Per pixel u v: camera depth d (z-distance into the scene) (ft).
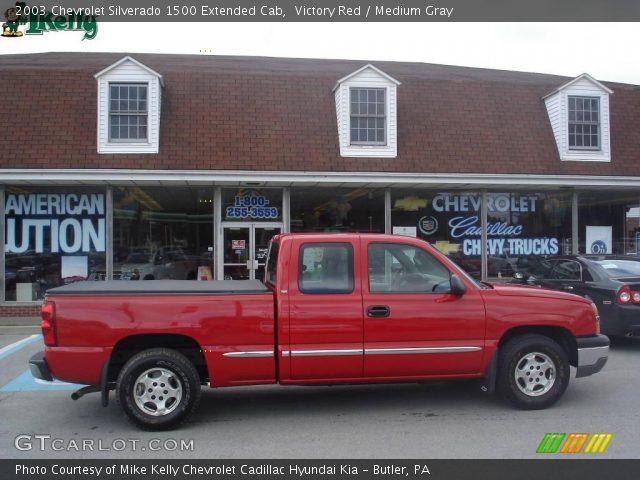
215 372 18.52
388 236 19.94
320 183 44.96
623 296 28.78
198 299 18.54
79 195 44.42
